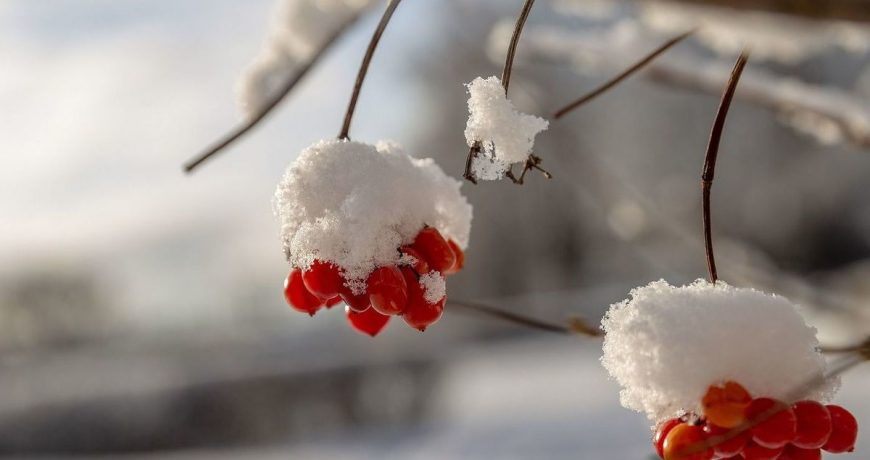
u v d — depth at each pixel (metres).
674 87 2.33
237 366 11.48
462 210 1.20
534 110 2.77
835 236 15.16
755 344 0.92
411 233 1.10
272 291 18.98
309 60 1.51
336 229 1.08
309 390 10.73
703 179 1.08
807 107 2.09
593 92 1.45
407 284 1.08
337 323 14.74
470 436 8.52
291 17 1.75
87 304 19.77
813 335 0.94
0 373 11.89
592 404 8.83
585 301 10.16
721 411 0.88
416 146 15.27
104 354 14.41
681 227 3.03
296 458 9.02
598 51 2.43
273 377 10.72
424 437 9.05
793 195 15.27
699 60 2.32
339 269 1.07
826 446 0.94
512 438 8.00
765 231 15.41
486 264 17.23
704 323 0.93
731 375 0.91
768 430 0.88
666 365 0.92
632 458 6.23
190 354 13.52
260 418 10.58
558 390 10.02
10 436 10.60
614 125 16.53
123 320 19.56
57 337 19.52
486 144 1.06
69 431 10.56
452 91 14.24
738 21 1.06
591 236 16.30
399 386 10.77
